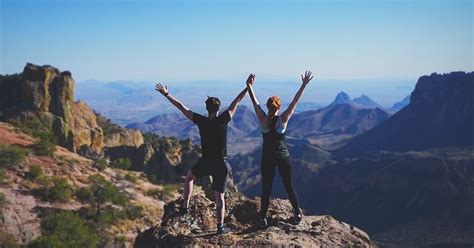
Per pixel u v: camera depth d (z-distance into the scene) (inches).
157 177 3230.8
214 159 342.3
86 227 1883.6
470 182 7086.6
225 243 332.5
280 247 319.9
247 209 402.9
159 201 2581.2
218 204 346.6
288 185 358.9
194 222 381.1
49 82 3363.7
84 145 3378.4
